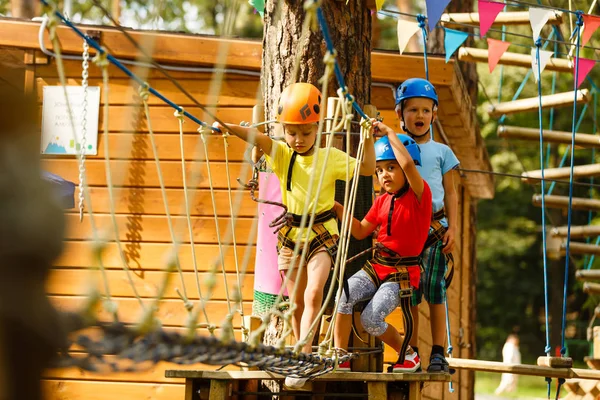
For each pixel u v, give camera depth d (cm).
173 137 1127
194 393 727
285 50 844
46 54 1128
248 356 487
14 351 175
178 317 1091
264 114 855
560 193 4116
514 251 4622
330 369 646
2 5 2195
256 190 1100
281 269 716
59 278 1083
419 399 743
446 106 1251
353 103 557
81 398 1073
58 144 1124
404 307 732
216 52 1109
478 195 1989
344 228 603
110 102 1129
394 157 738
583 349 4572
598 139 1477
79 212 1115
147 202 1118
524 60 1338
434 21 898
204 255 1102
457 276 1691
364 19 870
